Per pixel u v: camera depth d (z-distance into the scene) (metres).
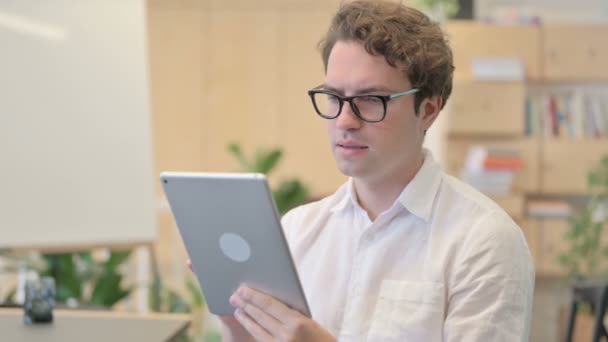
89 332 2.04
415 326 1.47
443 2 5.45
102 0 3.78
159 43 6.17
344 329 1.56
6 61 3.57
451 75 1.55
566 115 5.63
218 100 6.21
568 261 5.34
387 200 1.58
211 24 6.18
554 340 5.80
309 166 6.22
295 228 1.72
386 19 1.45
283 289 1.43
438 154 5.67
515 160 5.35
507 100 5.47
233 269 1.47
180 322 2.17
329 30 1.54
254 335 1.47
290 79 6.20
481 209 1.51
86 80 3.69
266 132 6.21
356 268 1.58
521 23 5.53
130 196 3.70
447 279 1.48
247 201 1.36
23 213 3.52
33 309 2.14
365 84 1.43
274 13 6.19
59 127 3.62
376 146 1.44
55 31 3.67
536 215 5.60
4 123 3.54
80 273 4.11
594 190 5.44
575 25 5.52
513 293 1.42
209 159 6.23
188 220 1.47
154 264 3.85
